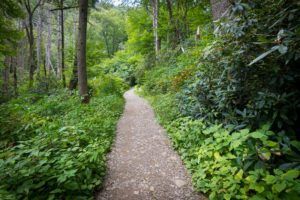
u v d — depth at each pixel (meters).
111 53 43.81
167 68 14.23
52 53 37.03
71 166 3.17
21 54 29.14
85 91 9.59
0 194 2.54
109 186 3.62
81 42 9.39
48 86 14.65
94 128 5.84
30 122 5.73
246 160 3.09
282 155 2.92
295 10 2.74
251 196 2.82
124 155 4.85
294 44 2.64
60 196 2.87
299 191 2.36
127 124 7.64
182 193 3.38
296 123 3.24
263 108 3.27
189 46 13.46
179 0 16.97
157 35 19.81
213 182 3.17
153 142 5.57
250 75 3.56
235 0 3.59
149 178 3.83
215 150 3.75
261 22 3.33
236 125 3.79
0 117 5.76
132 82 28.88
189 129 5.00
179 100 7.04
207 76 4.91
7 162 2.93
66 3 19.30
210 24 8.55
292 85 3.22
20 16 10.95
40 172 2.99
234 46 3.69
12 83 19.81
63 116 7.46
